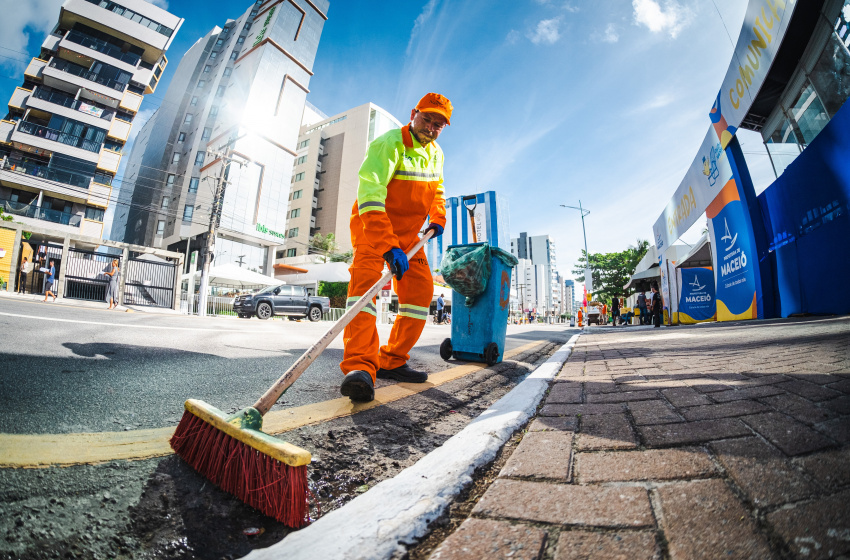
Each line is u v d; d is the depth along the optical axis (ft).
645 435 4.44
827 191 22.85
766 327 20.29
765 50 24.59
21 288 52.65
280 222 145.18
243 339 15.57
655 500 3.01
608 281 119.65
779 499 2.79
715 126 33.91
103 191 99.09
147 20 117.39
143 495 3.67
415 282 9.04
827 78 22.31
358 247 7.93
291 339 16.97
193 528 3.32
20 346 9.37
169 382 7.61
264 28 154.81
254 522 3.51
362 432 5.64
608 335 29.84
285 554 2.62
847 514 2.49
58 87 103.19
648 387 7.04
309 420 5.86
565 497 3.19
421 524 3.02
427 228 9.36
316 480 4.22
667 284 55.52
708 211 39.58
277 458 3.54
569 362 12.80
